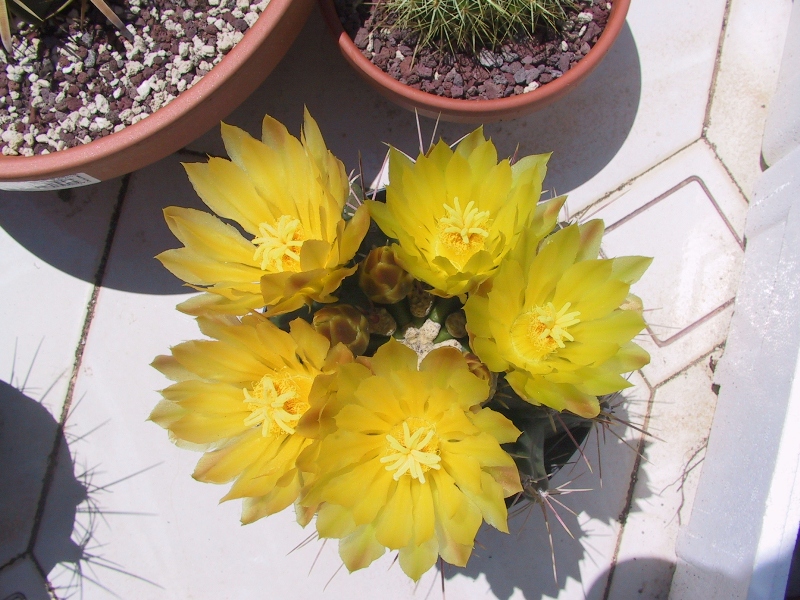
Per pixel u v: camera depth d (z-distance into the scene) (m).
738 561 0.34
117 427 0.42
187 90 0.34
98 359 0.42
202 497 0.41
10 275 0.43
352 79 0.44
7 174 0.34
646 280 0.42
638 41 0.44
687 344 0.42
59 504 0.41
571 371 0.24
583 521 0.41
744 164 0.43
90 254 0.43
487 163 0.23
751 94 0.43
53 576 0.41
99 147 0.34
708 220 0.43
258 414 0.23
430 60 0.38
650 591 0.40
